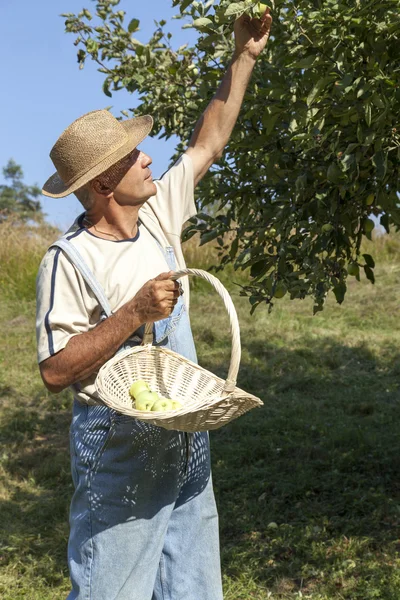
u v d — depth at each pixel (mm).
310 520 4434
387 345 8766
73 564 2184
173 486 2189
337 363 8141
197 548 2291
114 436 2092
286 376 7742
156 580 2309
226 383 1949
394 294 11016
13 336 9883
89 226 2213
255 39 2482
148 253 2240
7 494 5246
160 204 2396
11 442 6336
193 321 10078
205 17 2775
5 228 13602
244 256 3328
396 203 3352
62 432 6605
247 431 6113
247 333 9414
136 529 2139
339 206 3264
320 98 2691
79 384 2172
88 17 3832
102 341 2010
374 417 6273
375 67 2611
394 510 4465
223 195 3598
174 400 2109
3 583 3945
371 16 2586
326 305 10797
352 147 2736
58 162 2148
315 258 3301
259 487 4973
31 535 4535
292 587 3791
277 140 3188
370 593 3590
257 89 2961
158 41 3818
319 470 5223
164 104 3809
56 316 2078
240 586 3773
